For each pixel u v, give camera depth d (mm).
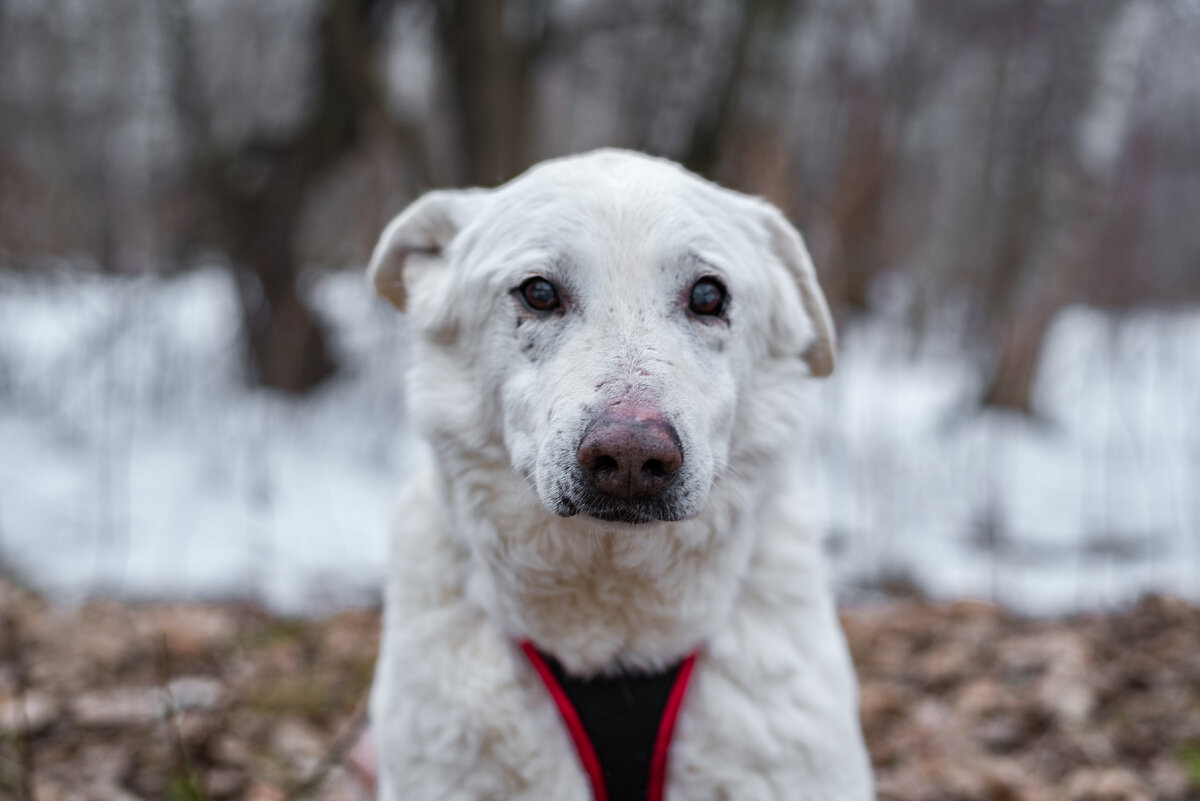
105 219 12773
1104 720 4418
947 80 17453
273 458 8336
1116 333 11266
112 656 4770
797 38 9117
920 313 14203
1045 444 9531
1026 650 5184
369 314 9812
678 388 2082
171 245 11773
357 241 11484
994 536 6949
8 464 7914
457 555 2445
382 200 9391
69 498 7457
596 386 2062
